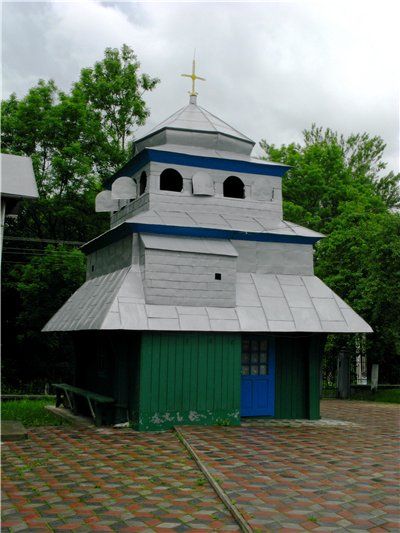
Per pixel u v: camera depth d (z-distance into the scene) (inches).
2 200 376.5
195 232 495.2
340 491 276.8
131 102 1033.5
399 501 262.8
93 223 986.7
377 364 846.5
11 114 951.6
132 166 562.3
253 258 523.2
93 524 234.2
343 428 477.7
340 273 854.5
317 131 1425.9
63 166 893.2
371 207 1122.7
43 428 469.4
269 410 513.7
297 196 1187.3
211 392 468.1
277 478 298.4
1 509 252.4
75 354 613.0
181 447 386.9
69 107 922.1
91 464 335.6
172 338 460.4
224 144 565.3
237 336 480.4
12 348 968.9
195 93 605.3
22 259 979.3
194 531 227.1
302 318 499.2
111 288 486.3
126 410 473.7
